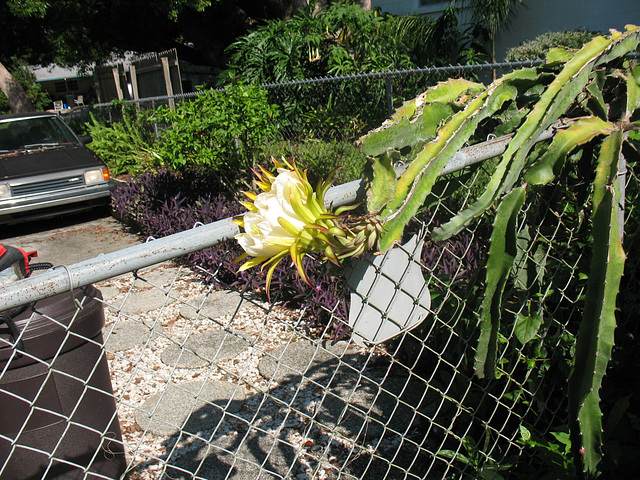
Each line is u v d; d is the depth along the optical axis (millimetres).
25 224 7996
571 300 2143
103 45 16406
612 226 1424
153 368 3498
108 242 6773
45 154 7762
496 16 8914
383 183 1374
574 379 1462
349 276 1484
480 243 3129
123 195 7297
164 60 11383
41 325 1797
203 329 3961
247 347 3635
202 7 13320
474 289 1806
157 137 9492
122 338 3928
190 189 6332
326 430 2701
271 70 9562
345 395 2949
